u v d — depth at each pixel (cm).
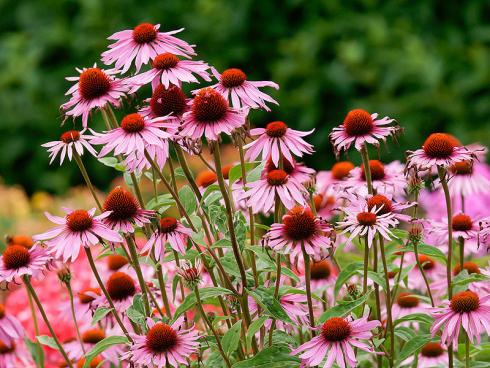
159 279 232
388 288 229
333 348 218
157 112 226
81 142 230
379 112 404
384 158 381
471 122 405
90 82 227
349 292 235
